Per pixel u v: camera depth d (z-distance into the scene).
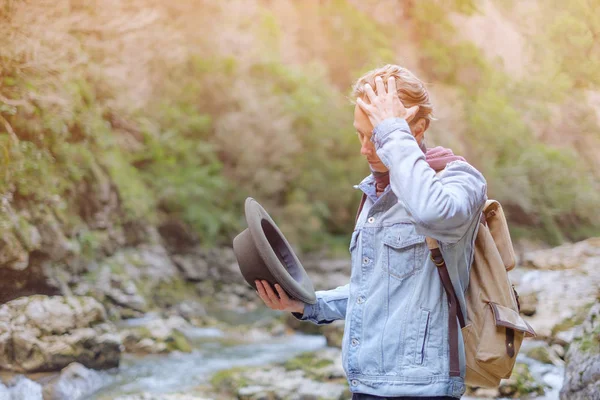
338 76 13.78
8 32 5.75
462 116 13.77
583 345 3.18
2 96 5.62
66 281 5.80
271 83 11.75
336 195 11.48
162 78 10.05
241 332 5.94
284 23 13.84
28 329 4.19
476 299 1.55
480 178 1.54
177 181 9.26
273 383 3.98
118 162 7.98
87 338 4.30
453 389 1.48
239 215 10.29
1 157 5.25
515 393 3.72
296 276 1.89
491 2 17.31
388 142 1.48
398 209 1.58
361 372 1.54
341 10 14.52
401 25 15.86
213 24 11.30
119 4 8.29
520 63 16.09
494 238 1.67
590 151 14.90
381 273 1.56
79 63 7.34
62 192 6.16
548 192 13.32
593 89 15.53
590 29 15.93
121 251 7.13
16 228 5.15
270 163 10.88
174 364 4.64
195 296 7.64
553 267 6.04
